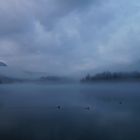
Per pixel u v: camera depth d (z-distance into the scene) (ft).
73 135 155.43
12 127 179.83
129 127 176.14
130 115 231.71
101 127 177.88
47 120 207.72
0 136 155.43
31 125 185.37
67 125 185.68
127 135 153.79
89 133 160.35
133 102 367.25
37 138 149.89
